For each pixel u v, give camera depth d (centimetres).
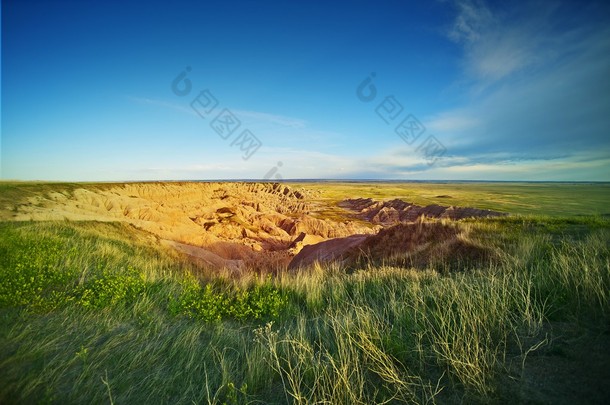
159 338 486
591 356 336
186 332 498
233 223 4916
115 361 405
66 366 384
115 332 495
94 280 737
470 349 363
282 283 825
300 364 388
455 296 505
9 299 544
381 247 1395
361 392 311
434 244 1152
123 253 1295
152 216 3709
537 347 369
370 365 374
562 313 438
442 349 368
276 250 4419
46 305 547
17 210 2264
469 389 314
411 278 760
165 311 629
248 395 345
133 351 429
